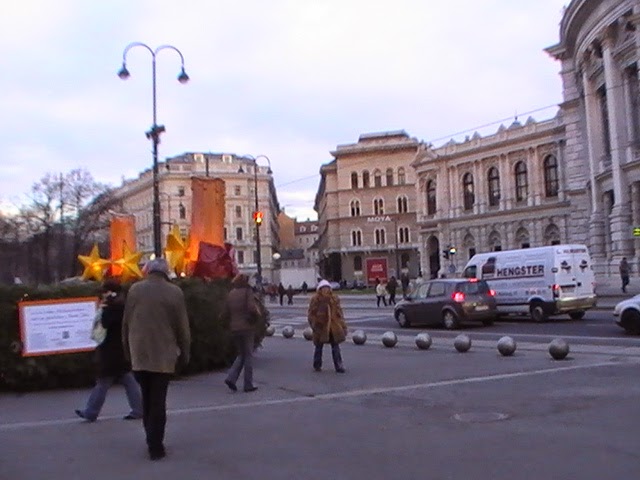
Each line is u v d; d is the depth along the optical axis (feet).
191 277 51.42
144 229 345.72
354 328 92.89
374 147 358.84
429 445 25.39
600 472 21.31
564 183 238.89
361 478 21.59
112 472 23.22
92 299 42.45
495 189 264.72
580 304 86.69
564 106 194.59
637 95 148.56
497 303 91.25
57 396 40.16
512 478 21.02
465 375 42.47
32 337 41.32
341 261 363.56
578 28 172.65
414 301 87.92
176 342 25.61
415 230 352.28
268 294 216.74
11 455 25.99
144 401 25.41
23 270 199.93
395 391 37.73
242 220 367.86
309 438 27.27
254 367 50.42
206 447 26.35
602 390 35.17
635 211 147.95
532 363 46.65
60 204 199.52
